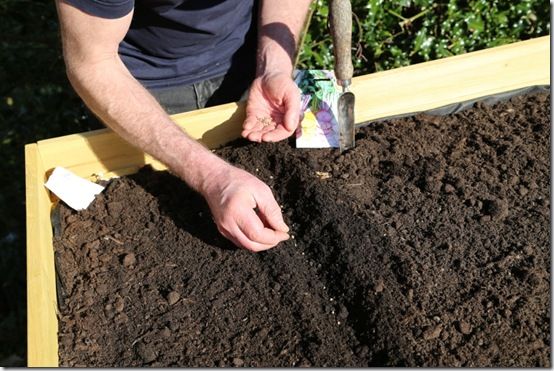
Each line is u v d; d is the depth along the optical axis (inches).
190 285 75.7
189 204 83.9
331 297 73.8
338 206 80.7
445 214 81.2
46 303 68.0
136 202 84.2
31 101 134.3
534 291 72.4
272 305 73.5
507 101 97.6
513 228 79.6
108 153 87.5
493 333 68.9
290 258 77.4
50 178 83.3
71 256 78.7
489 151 89.4
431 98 95.7
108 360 69.0
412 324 69.6
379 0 113.8
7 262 128.0
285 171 85.7
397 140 90.4
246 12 97.6
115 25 74.0
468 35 117.3
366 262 75.2
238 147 89.4
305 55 115.6
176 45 92.4
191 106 99.2
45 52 135.7
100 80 77.0
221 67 98.1
